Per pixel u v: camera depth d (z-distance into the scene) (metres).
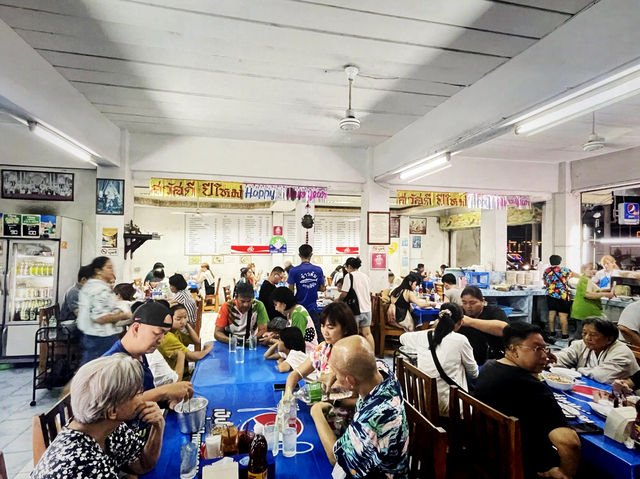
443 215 10.95
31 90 2.53
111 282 3.58
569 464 1.63
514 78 2.57
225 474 1.22
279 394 2.17
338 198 8.95
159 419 1.44
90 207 4.96
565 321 5.56
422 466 1.63
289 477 1.38
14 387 3.92
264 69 2.81
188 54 2.61
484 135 2.99
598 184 5.18
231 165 4.61
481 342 3.10
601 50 1.96
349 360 1.44
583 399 2.21
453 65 2.71
